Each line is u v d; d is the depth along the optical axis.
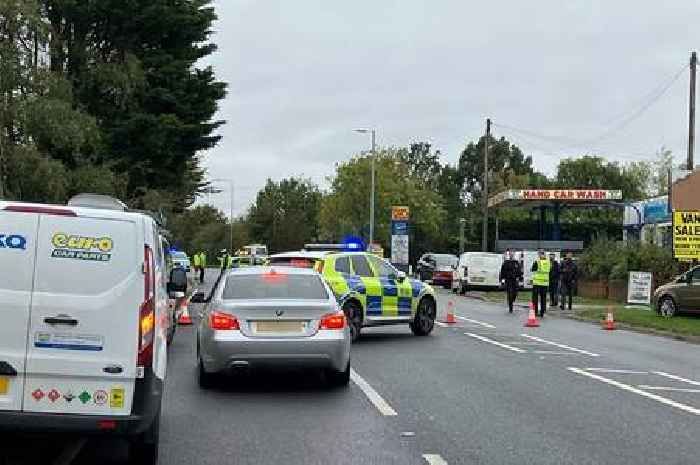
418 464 7.70
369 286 18.11
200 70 43.31
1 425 6.72
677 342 20.25
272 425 9.40
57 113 27.75
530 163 128.12
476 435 8.94
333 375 11.89
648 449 8.43
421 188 80.56
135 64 37.84
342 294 17.42
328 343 11.41
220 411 10.21
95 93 38.00
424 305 19.64
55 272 6.89
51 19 38.38
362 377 12.87
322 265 17.59
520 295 39.78
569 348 17.67
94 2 37.97
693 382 13.15
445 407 10.51
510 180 106.31
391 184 74.19
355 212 74.56
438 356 15.59
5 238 6.86
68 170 32.53
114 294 6.94
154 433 7.45
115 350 6.92
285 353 11.27
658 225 47.06
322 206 78.75
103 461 7.93
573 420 9.83
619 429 9.38
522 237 86.50
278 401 10.88
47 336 6.85
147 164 39.44
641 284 32.47
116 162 36.88
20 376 6.81
